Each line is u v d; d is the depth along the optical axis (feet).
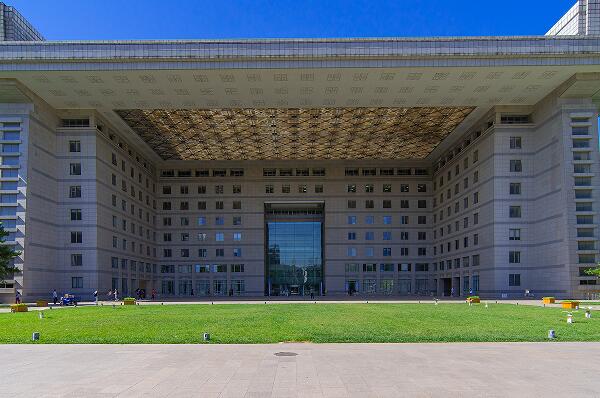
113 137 231.91
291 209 313.73
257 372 39.55
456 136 251.80
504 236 205.26
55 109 204.23
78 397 31.91
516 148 207.51
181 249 302.04
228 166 306.76
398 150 280.31
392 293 298.97
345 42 165.68
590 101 184.55
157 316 99.09
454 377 37.55
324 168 307.37
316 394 32.48
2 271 158.51
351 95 191.83
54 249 201.77
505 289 203.10
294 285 310.24
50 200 199.62
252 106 203.92
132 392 33.19
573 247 180.45
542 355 47.70
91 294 202.80
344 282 299.38
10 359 46.09
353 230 303.07
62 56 164.45
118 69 167.22
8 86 175.73
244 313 107.14
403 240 302.66
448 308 126.52
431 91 188.14
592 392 33.06
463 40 165.27
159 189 305.32
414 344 55.26
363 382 35.88
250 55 165.37
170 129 236.43
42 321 88.43
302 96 192.65
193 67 167.43
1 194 182.29
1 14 184.75
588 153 183.73
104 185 216.74
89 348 52.85
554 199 189.47
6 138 183.73
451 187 266.57
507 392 33.01
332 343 56.24
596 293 178.91
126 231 245.24
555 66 166.91
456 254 255.91
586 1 178.09
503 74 173.17
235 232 302.86
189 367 41.73
